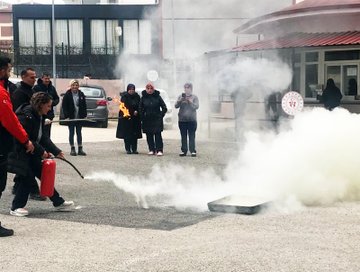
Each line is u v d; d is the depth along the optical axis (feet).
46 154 22.44
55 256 17.02
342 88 52.85
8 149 19.98
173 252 17.30
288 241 18.45
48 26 106.52
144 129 42.29
